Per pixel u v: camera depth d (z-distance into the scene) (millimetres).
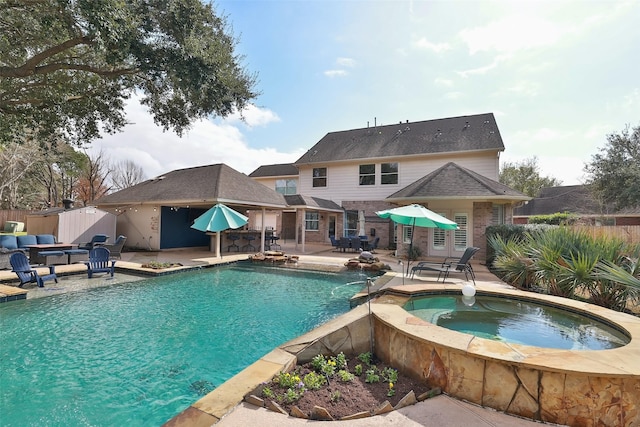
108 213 18203
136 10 8617
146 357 5379
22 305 8031
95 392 4301
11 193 30625
